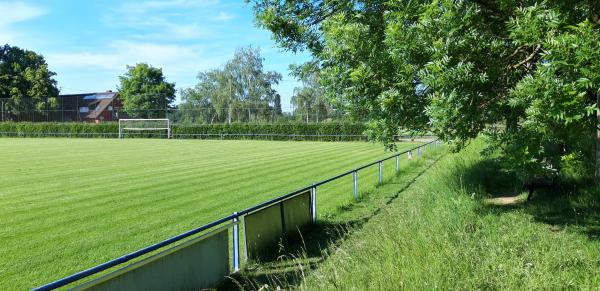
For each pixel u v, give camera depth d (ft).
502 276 14.92
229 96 245.04
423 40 17.61
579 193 30.48
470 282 14.42
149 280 16.69
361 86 20.90
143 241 29.25
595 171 30.91
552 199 30.60
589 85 13.19
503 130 19.29
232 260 24.49
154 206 40.65
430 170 62.08
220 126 197.06
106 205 41.01
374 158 90.48
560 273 15.58
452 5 16.60
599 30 14.38
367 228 29.19
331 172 67.21
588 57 12.90
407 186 50.14
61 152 107.14
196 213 37.76
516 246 19.30
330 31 22.35
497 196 35.35
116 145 139.64
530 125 15.40
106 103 296.51
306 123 184.24
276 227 26.73
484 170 43.42
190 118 238.48
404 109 20.30
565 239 20.79
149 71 271.69
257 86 250.57
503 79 19.17
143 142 160.97
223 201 43.16
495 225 24.38
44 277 22.81
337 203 41.57
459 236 20.36
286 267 23.29
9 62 258.78
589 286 14.30
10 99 232.73
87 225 33.42
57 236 30.32
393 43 18.13
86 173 65.21
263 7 33.06
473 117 17.88
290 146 136.05
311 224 31.63
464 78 16.40
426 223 23.66
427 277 14.43
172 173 65.46
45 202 42.34
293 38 32.37
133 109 242.78
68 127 208.64
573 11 16.20
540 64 14.67
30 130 212.02
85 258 25.84
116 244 28.55
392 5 20.38
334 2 28.35
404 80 18.99
